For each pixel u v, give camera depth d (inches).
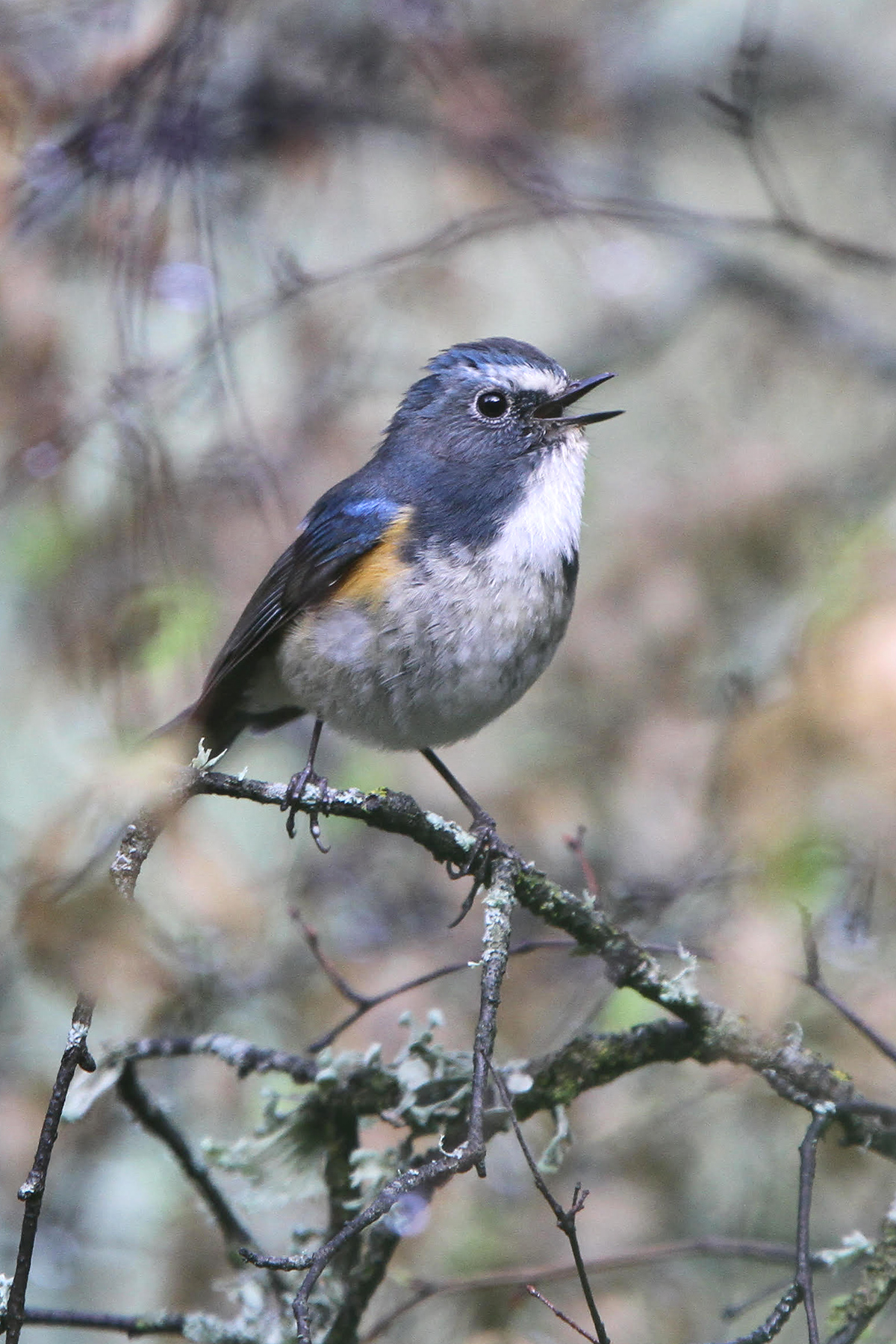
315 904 460.4
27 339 405.1
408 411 384.2
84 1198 429.1
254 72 470.3
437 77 477.7
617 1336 368.8
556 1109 284.8
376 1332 310.0
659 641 466.3
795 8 667.4
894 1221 265.9
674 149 638.5
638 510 480.4
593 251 525.7
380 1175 282.7
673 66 630.5
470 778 516.7
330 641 354.0
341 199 506.0
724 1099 424.5
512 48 542.3
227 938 340.5
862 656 260.8
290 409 476.7
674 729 452.1
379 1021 417.4
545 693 483.2
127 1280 432.8
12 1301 220.2
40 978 251.6
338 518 358.6
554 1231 391.2
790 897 262.4
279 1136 299.1
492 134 477.4
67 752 385.7
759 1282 399.2
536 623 357.1
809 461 503.2
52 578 400.5
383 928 461.1
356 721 365.7
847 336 582.9
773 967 271.9
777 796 262.2
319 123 477.7
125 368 396.5
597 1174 406.6
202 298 409.1
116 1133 428.5
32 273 407.2
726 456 488.1
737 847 292.8
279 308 439.2
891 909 342.0
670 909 399.5
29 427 405.7
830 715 260.2
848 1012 272.5
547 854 452.8
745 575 470.3
